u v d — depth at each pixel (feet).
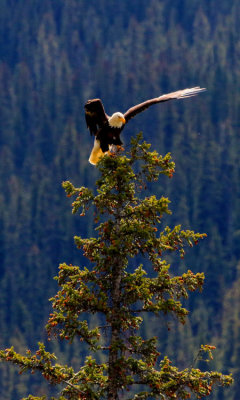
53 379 43.11
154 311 43.39
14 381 236.43
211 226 411.95
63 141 460.14
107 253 43.37
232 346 273.13
